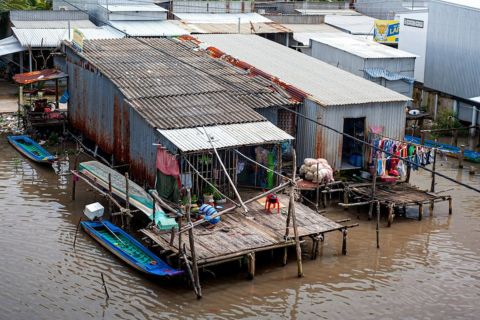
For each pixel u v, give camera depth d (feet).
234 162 103.09
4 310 78.54
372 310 81.97
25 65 180.55
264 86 123.24
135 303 81.35
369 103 118.83
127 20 185.78
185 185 98.84
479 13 155.53
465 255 98.07
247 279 88.07
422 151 117.39
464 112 162.09
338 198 117.70
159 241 88.58
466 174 134.62
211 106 112.16
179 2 201.98
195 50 143.13
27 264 89.56
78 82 134.21
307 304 82.84
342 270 91.97
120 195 102.47
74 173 111.24
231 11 207.92
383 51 161.48
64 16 188.24
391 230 106.22
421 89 175.11
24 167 126.62
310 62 141.49
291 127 120.26
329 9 233.35
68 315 78.23
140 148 108.78
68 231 100.17
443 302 84.43
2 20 194.49
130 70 123.24
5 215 104.78
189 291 84.53
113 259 91.91
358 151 121.49
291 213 91.15
